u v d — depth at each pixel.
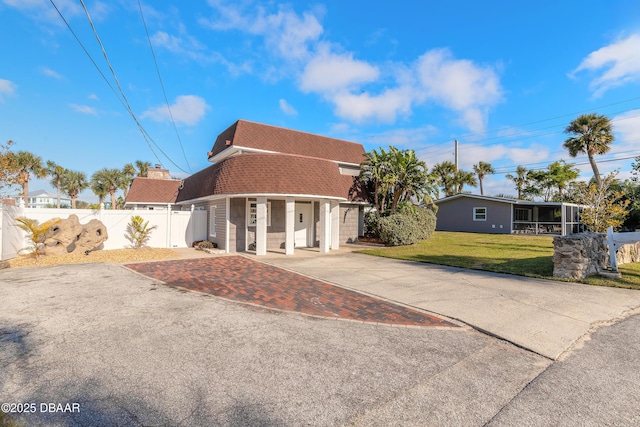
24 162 31.69
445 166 35.12
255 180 12.59
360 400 2.98
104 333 4.49
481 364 3.78
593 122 25.38
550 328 4.93
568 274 8.31
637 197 20.33
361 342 4.37
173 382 3.22
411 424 2.65
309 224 16.97
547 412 2.85
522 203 24.44
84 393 3.00
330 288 7.54
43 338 4.29
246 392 3.07
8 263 10.03
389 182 16.86
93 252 12.76
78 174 42.12
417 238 17.14
